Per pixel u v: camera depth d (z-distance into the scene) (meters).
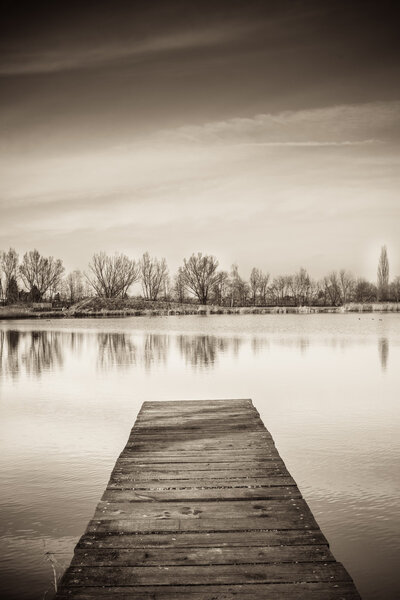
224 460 8.34
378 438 10.98
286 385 17.86
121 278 105.69
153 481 7.38
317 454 9.89
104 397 16.05
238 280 113.81
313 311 91.31
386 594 5.42
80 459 9.82
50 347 32.12
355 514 7.21
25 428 12.17
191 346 31.77
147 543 5.52
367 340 34.97
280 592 4.65
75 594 4.65
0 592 5.46
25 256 100.00
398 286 104.00
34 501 7.78
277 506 6.47
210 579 4.85
